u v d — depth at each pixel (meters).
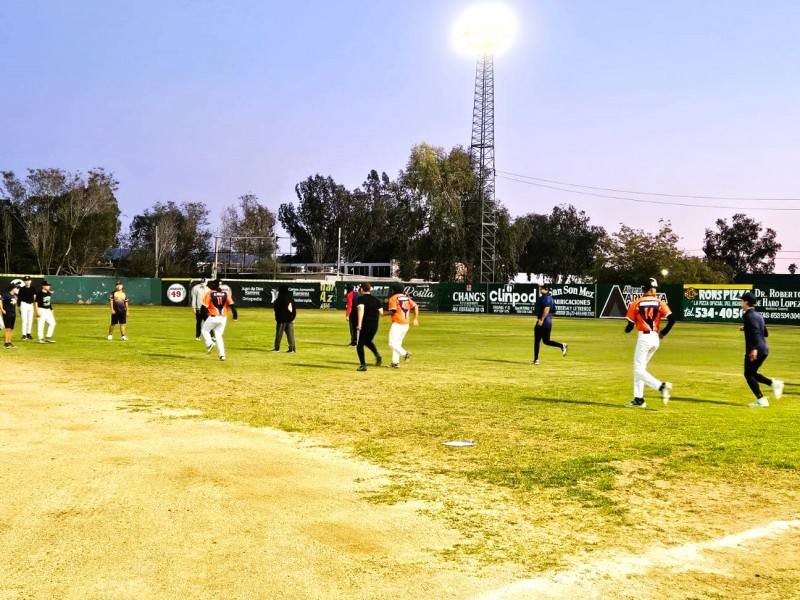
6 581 4.08
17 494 5.75
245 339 23.52
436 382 13.10
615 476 6.54
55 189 77.12
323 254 117.75
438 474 6.58
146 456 7.11
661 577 4.29
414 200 66.81
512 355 19.28
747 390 12.48
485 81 67.06
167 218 93.69
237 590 4.00
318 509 5.50
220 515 5.30
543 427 8.80
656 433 8.47
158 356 17.17
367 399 10.95
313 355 18.16
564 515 5.44
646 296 10.50
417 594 3.99
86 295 53.84
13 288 21.20
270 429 8.58
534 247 118.56
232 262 103.75
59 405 10.04
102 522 5.11
